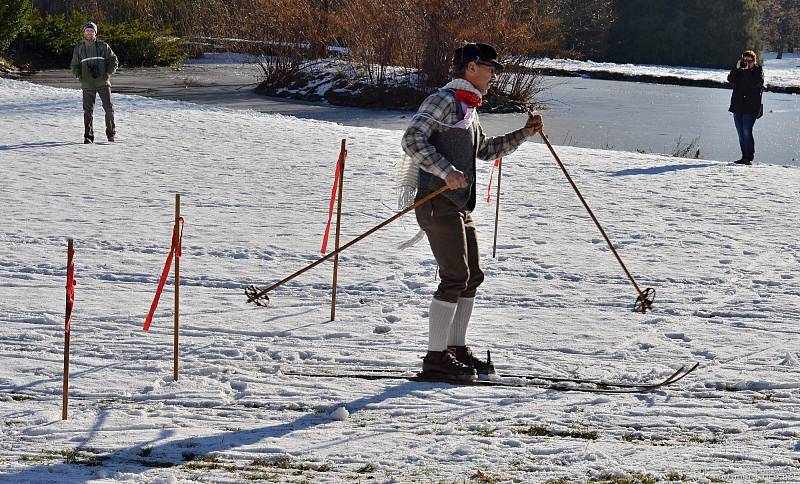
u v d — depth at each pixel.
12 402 4.86
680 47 51.12
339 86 27.58
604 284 7.45
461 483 3.99
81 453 4.27
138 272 7.48
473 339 6.04
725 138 20.86
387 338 6.04
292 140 15.46
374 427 4.62
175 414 4.75
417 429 4.61
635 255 8.38
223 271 7.57
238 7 39.69
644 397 5.07
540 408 4.90
